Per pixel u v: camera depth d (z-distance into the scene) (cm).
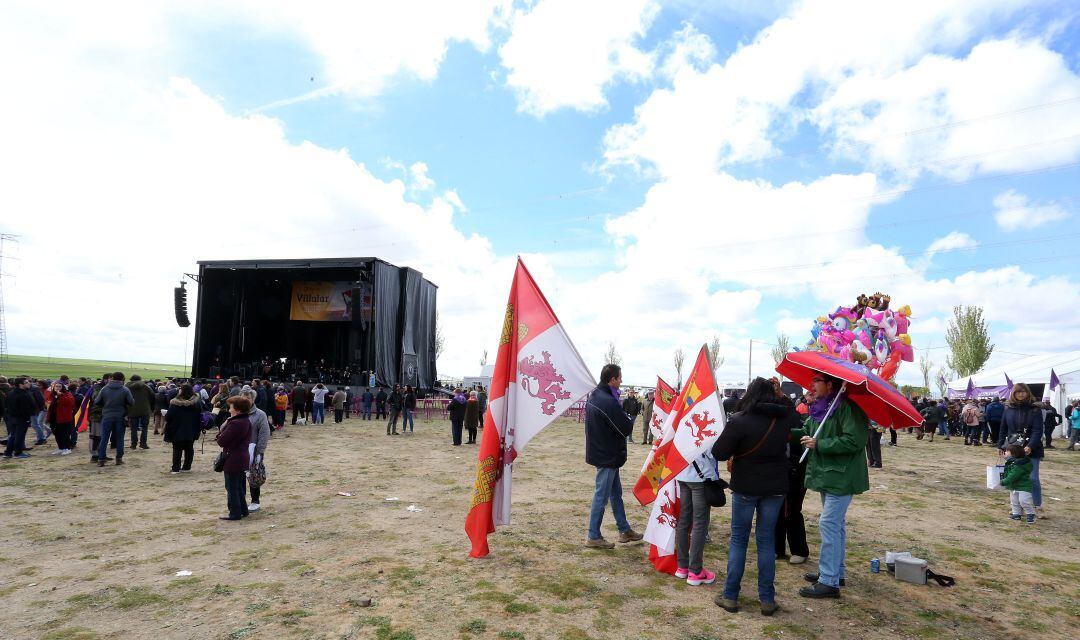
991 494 1023
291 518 757
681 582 529
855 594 509
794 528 586
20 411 1274
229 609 457
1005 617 466
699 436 536
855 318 1061
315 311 3488
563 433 2284
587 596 492
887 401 453
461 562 579
